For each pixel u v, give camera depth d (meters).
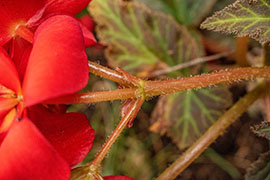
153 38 0.26
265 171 0.21
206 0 0.27
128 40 0.26
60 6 0.18
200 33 0.27
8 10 0.18
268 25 0.19
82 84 0.16
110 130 0.29
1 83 0.17
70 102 0.17
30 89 0.15
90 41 0.19
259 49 0.27
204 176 0.27
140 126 0.28
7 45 0.18
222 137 0.27
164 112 0.26
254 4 0.19
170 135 0.26
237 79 0.19
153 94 0.18
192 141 0.26
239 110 0.23
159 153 0.28
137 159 0.28
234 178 0.27
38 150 0.16
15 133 0.16
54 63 0.16
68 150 0.18
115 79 0.18
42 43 0.16
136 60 0.26
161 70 0.26
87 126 0.18
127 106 0.18
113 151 0.28
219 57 0.26
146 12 0.26
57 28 0.16
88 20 0.27
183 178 0.27
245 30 0.19
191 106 0.26
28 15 0.18
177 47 0.26
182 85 0.18
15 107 0.17
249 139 0.27
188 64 0.26
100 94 0.18
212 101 0.26
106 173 0.28
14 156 0.16
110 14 0.26
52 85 0.15
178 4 0.27
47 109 0.18
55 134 0.18
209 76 0.19
